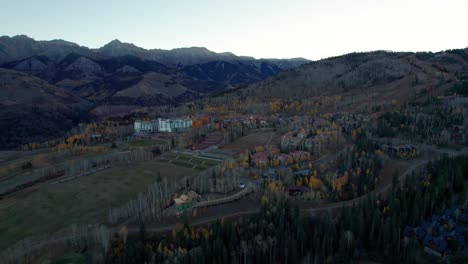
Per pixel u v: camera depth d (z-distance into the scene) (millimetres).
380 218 133000
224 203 164625
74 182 199875
